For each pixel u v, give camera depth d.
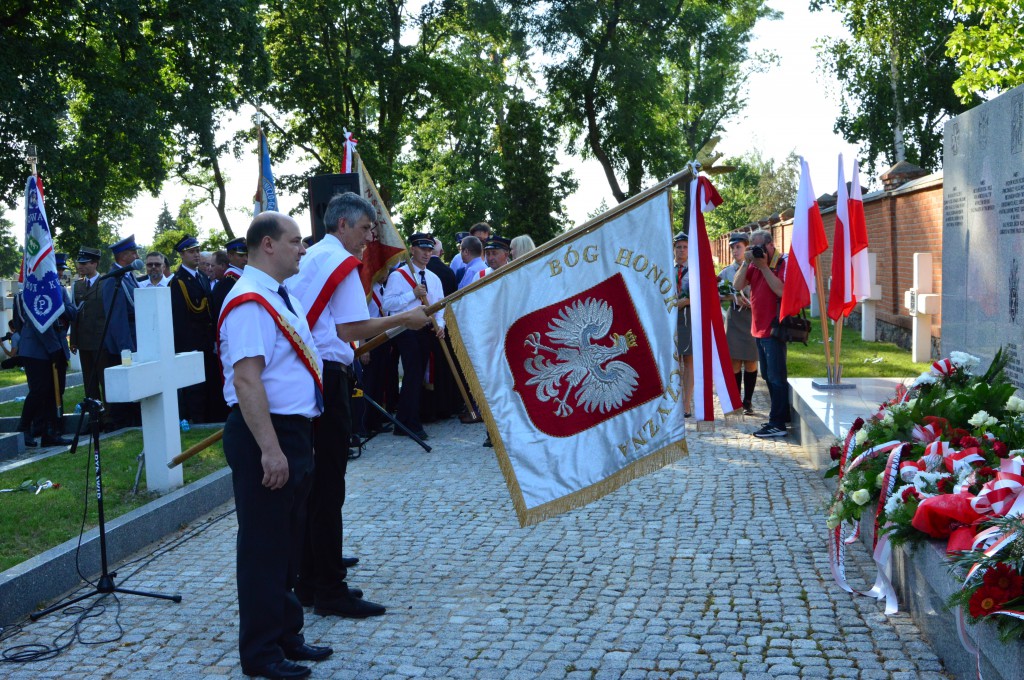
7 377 15.88
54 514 6.15
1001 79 22.03
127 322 9.90
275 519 4.05
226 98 26.03
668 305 4.52
